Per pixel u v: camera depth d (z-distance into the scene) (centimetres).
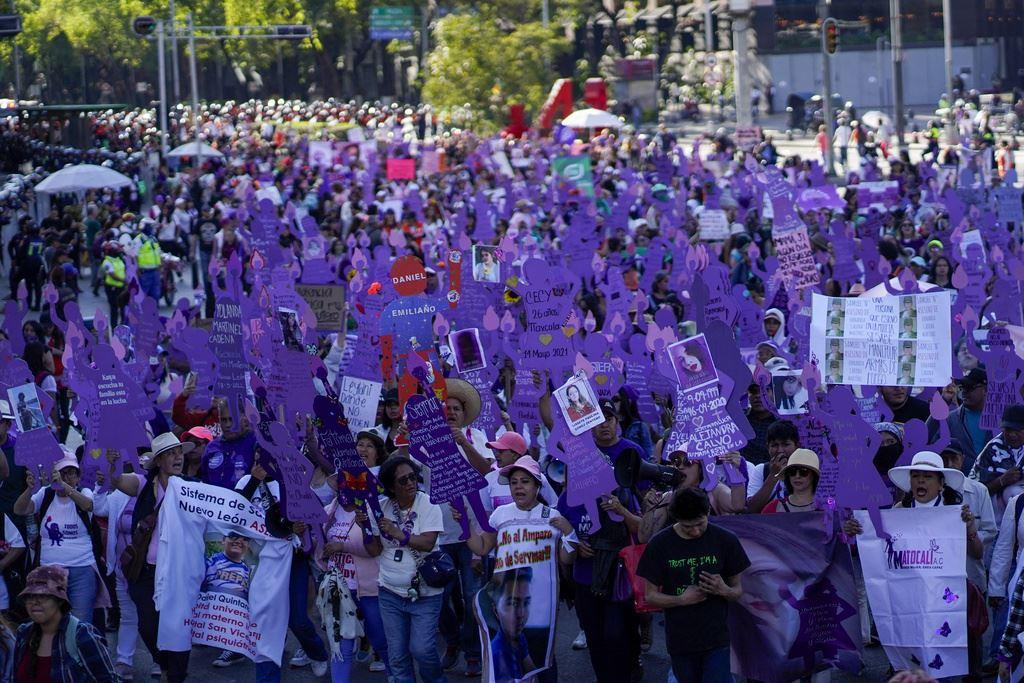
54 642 1124
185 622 1427
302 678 1527
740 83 9350
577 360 1338
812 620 1326
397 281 1642
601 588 1347
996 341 1742
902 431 1493
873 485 1328
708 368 1380
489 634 1348
